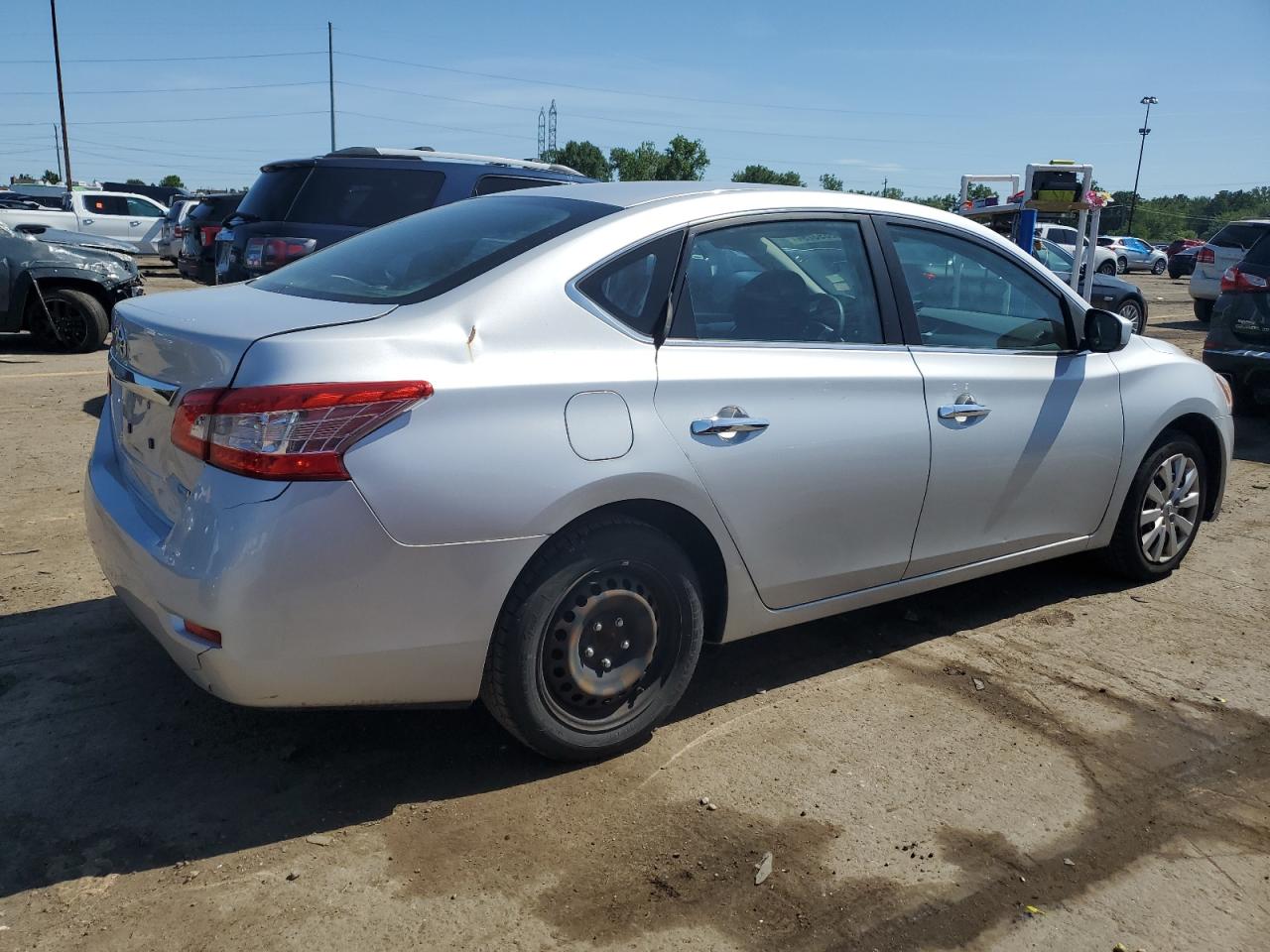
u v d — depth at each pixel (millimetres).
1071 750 3379
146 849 2719
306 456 2551
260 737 3283
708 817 2936
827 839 2854
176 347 2855
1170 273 35156
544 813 2930
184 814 2871
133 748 3191
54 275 11031
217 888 2576
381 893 2574
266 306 3035
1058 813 3021
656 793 3049
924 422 3682
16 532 5066
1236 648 4219
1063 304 4316
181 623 2686
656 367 3086
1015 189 13578
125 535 2906
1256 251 8555
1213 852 2871
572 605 3012
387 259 3371
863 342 3639
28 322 11234
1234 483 6938
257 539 2531
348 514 2586
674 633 3256
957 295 3977
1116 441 4426
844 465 3469
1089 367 4340
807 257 3568
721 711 3566
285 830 2818
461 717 3457
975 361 3910
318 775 3082
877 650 4102
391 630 2697
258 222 8672
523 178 8758
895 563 3748
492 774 3119
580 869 2691
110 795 2947
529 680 2963
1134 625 4422
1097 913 2604
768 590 3424
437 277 3059
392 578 2660
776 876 2691
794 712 3568
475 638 2816
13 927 2418
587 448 2898
